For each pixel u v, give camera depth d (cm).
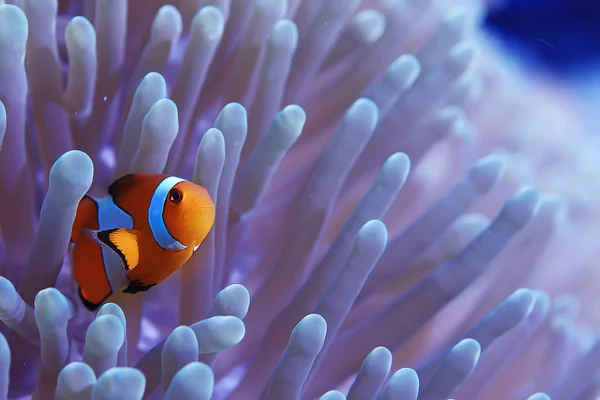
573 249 52
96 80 42
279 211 44
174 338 35
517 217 40
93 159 43
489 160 43
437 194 50
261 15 44
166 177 35
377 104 45
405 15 49
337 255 40
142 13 46
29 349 37
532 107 64
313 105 48
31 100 41
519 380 46
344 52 48
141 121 39
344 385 41
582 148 64
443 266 41
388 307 41
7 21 37
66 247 37
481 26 79
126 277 36
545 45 83
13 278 39
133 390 32
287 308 40
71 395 33
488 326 40
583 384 42
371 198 40
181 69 42
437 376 38
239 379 41
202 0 45
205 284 39
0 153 38
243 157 44
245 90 45
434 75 46
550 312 47
